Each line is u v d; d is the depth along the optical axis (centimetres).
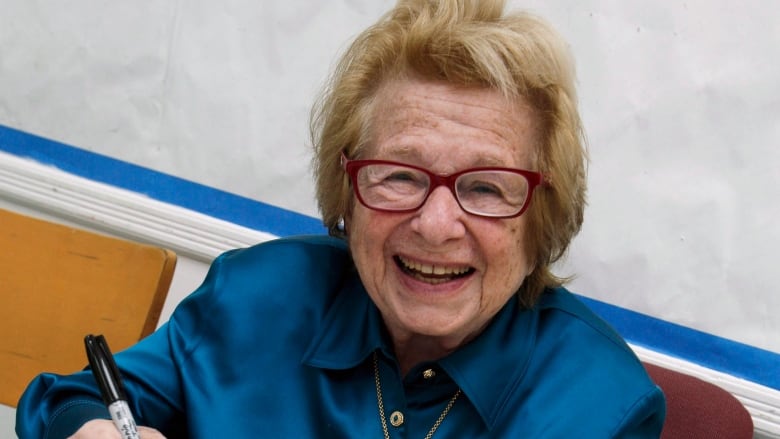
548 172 127
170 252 176
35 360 180
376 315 138
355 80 130
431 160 123
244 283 148
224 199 256
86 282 178
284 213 251
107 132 264
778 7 202
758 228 208
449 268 126
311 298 146
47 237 183
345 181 135
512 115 124
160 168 260
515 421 129
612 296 222
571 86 127
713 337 214
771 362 209
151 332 174
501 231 124
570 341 136
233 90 251
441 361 131
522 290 139
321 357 138
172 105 257
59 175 268
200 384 142
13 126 271
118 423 125
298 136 247
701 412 151
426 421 132
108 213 263
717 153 210
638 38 213
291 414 137
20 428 141
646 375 134
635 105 215
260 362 141
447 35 122
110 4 259
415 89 125
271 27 246
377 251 127
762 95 205
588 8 217
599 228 221
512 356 133
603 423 126
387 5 235
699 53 209
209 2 251
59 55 265
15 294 183
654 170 215
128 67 260
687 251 214
